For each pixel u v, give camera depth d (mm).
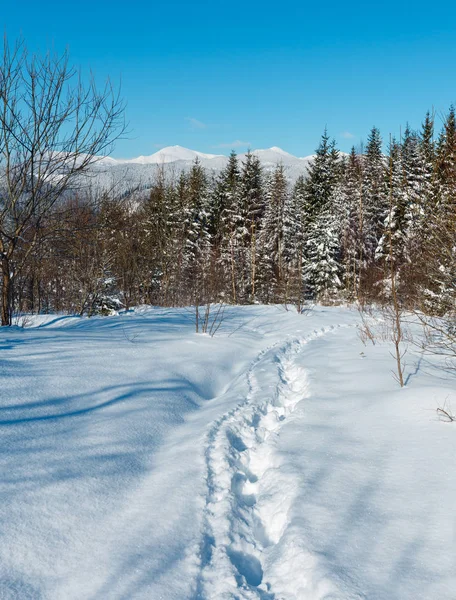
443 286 7551
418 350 8664
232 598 2377
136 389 5414
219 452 4102
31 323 10117
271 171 40719
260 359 8547
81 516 2916
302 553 2648
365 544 2715
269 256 33312
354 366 7566
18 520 2729
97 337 7762
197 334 9812
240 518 3223
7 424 3783
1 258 8586
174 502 3244
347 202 29062
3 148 8188
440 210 7000
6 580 2289
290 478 3639
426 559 2545
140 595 2322
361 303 17703
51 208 9484
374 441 4309
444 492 3230
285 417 5582
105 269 15484
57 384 4906
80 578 2400
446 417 4594
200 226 32500
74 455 3621
